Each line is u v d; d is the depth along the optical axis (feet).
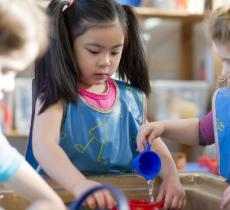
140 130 3.78
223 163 3.78
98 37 3.43
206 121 3.96
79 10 3.51
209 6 6.56
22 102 6.80
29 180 2.62
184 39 8.10
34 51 2.39
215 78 6.88
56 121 3.47
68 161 3.26
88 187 2.95
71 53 3.53
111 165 3.77
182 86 7.42
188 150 7.88
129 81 4.05
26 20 2.31
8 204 3.16
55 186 3.30
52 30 3.47
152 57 8.07
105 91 3.86
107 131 3.75
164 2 7.16
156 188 3.58
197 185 3.60
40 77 3.55
